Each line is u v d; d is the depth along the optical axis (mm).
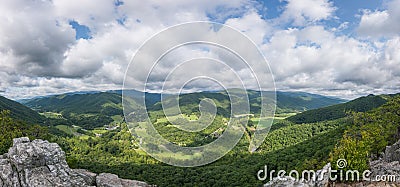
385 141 39969
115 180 17953
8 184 15820
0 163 16844
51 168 16828
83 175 17516
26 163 16500
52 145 17891
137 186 17859
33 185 15672
